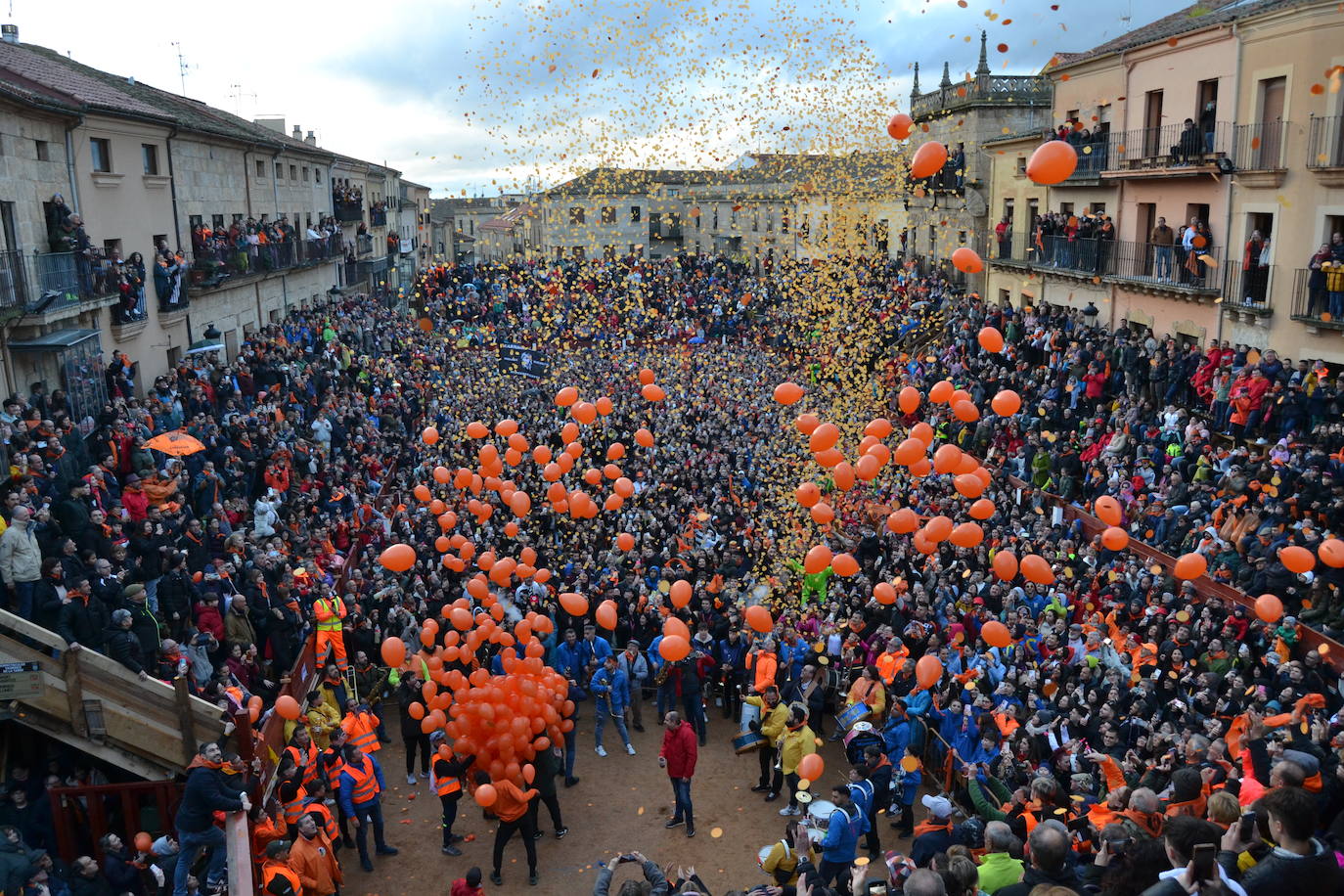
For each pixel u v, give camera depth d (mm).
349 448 21812
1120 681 10953
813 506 11203
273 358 24219
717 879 10000
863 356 28359
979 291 34000
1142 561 14367
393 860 10570
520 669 10852
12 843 8023
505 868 10383
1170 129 22812
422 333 38406
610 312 37500
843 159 31625
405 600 14305
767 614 10648
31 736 10242
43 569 10070
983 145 31672
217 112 36094
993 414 21953
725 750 12844
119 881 8664
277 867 8555
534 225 65312
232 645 11484
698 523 17531
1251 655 11531
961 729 10797
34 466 12164
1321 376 16531
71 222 18625
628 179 44125
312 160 40125
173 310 23812
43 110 18031
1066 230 26750
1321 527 13516
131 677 9617
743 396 28312
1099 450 18328
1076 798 8312
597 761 12680
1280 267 18906
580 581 14219
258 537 14617
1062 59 28188
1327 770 7441
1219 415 17672
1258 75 19422
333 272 41719
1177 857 4098
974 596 13727
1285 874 3717
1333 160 17578
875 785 9984
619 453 15062
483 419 26234
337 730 10703
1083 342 21672
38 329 17031
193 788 8555
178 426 17594
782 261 41062
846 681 13266
